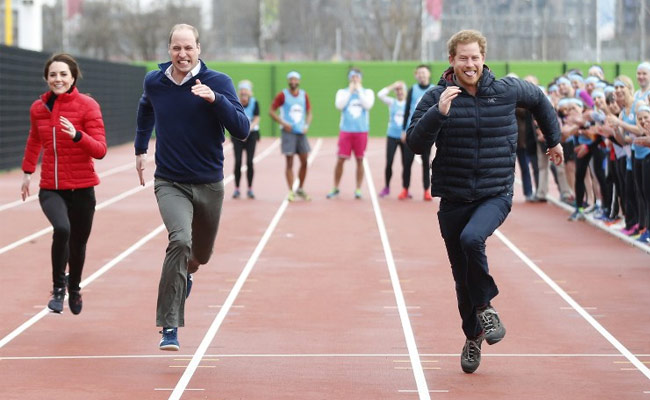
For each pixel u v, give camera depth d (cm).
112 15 7431
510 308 1172
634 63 5222
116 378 881
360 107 2370
